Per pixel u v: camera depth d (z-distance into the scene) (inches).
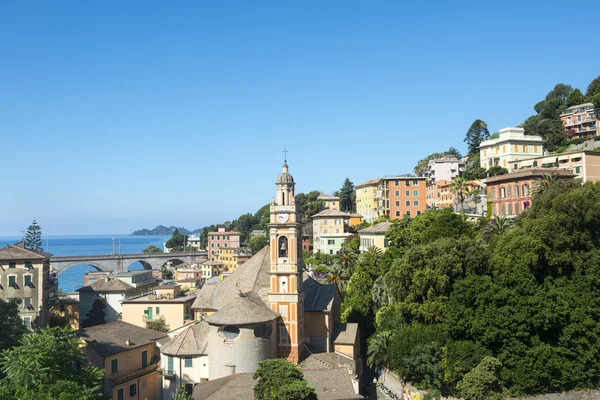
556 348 2682.1
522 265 2802.7
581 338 2687.0
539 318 2672.2
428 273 2979.8
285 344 2923.2
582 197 2913.4
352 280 4158.5
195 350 2790.4
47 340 2135.8
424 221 4350.4
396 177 6565.0
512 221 3905.0
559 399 2657.5
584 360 2667.3
